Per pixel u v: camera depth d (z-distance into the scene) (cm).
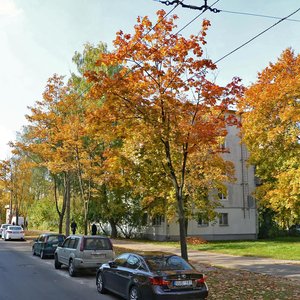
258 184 4075
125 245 2900
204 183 2841
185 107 1320
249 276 1393
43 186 4522
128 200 3828
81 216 4181
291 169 2452
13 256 2269
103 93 1280
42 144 2723
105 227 4678
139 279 937
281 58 2519
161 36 1309
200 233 3722
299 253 2112
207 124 1305
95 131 1412
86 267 1467
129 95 1280
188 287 901
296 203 2498
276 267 1630
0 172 4975
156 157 1459
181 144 1377
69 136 2397
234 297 1033
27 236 4647
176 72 1313
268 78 2516
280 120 2406
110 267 1115
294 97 2284
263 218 4122
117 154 1597
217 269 1588
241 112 2552
